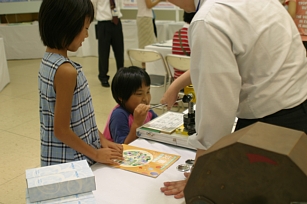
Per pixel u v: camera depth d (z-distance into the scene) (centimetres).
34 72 574
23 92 457
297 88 101
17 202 213
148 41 507
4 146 292
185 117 145
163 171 120
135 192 107
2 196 220
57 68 116
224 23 92
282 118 99
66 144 121
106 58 471
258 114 101
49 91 119
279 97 98
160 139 146
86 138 129
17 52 680
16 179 240
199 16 94
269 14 98
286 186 64
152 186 110
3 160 267
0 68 465
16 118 359
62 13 113
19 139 305
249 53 95
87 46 693
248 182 67
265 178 66
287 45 98
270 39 96
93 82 501
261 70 97
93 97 428
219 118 93
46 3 114
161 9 633
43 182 87
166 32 604
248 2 96
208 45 91
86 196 88
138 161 128
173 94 140
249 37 93
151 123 156
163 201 102
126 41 641
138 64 621
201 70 93
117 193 106
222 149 68
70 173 92
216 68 91
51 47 120
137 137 161
